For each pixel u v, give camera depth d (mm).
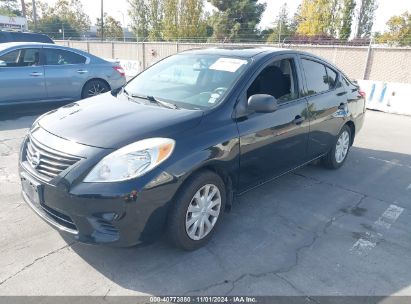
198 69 3861
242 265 2973
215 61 3877
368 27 38438
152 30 37969
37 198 2803
